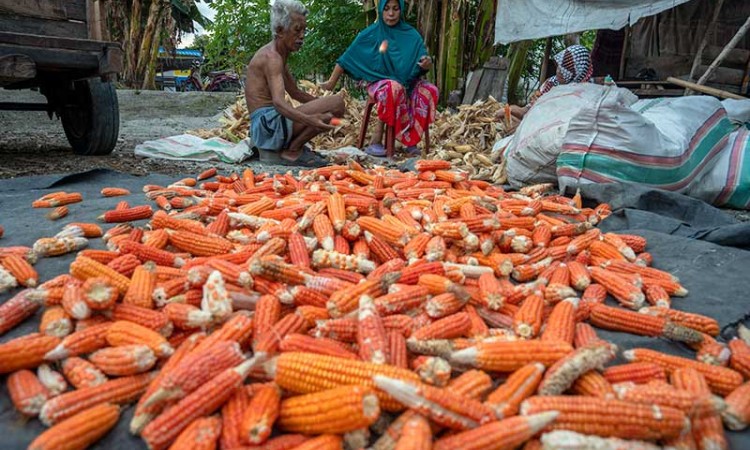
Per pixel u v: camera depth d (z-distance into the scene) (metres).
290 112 7.22
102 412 1.69
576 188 5.38
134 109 14.04
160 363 1.99
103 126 7.18
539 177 6.12
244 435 1.56
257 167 7.45
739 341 2.23
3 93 13.66
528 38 11.25
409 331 2.22
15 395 1.75
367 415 1.53
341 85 16.48
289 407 1.67
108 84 7.18
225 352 1.80
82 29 6.65
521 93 15.92
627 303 2.67
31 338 1.96
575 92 5.96
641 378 1.92
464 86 12.75
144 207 3.91
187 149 7.92
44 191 4.94
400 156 9.05
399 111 8.57
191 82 25.97
